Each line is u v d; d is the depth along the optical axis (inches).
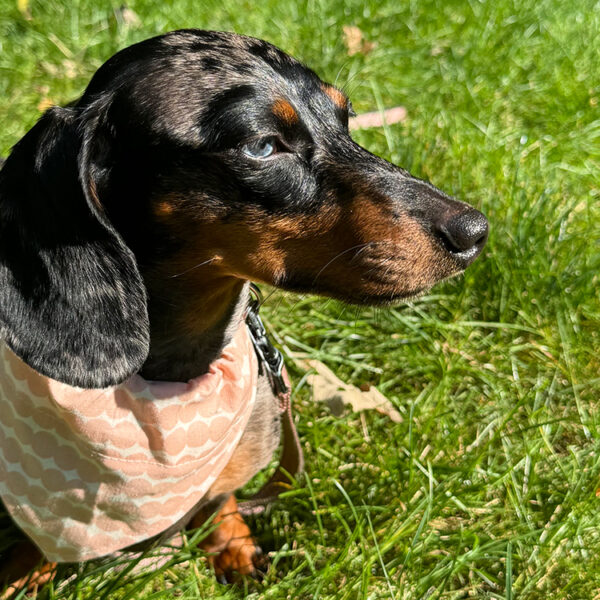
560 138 26.9
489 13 31.9
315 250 13.6
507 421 18.6
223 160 12.9
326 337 21.8
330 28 31.2
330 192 13.5
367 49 30.5
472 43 30.3
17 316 12.8
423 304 22.2
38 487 14.1
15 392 13.7
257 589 16.9
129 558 16.2
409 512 17.1
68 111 12.9
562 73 29.5
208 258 13.5
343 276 13.6
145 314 13.0
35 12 30.3
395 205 13.3
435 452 18.5
